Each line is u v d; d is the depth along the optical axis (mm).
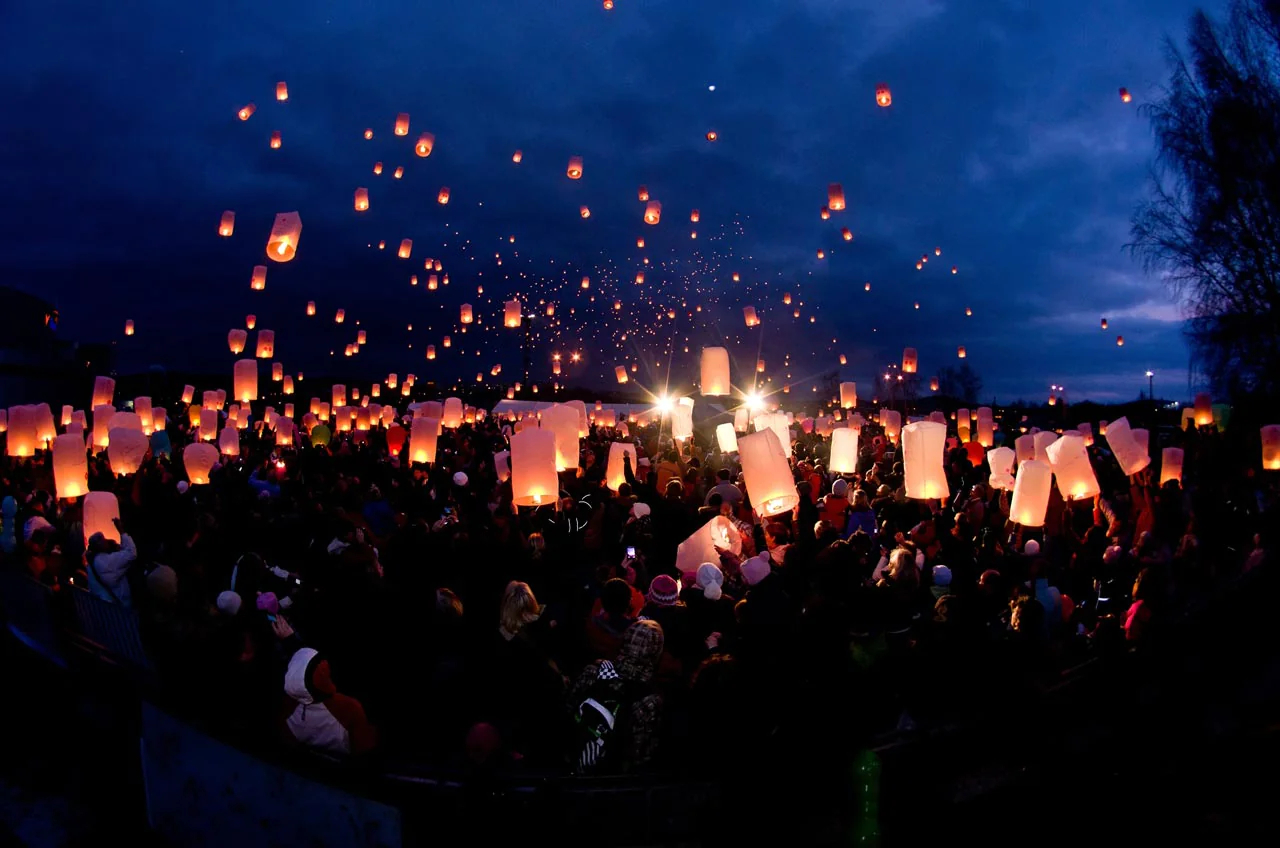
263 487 11242
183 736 3736
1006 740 3385
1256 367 15500
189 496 9484
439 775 3246
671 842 3152
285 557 8367
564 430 8695
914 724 3498
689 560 6254
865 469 14281
